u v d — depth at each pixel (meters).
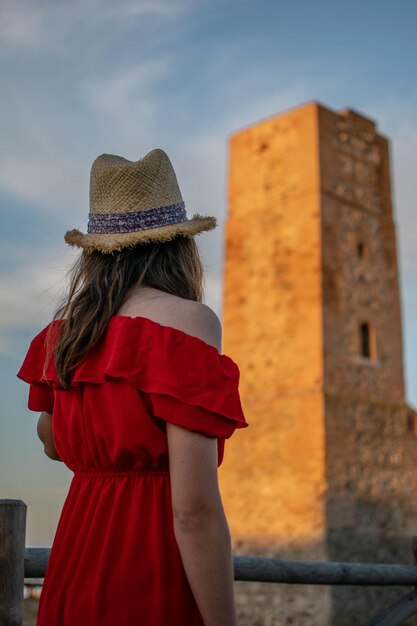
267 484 17.16
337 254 18.45
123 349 1.77
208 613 1.61
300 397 17.22
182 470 1.65
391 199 20.42
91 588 1.73
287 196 19.05
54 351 1.95
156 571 1.71
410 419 18.73
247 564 3.59
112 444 1.79
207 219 1.98
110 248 1.92
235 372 1.78
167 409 1.68
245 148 20.33
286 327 18.12
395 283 19.78
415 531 17.77
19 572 2.52
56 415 1.98
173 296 1.86
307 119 19.09
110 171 1.98
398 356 19.17
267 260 18.98
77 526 1.84
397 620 4.29
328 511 16.06
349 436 17.12
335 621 15.22
